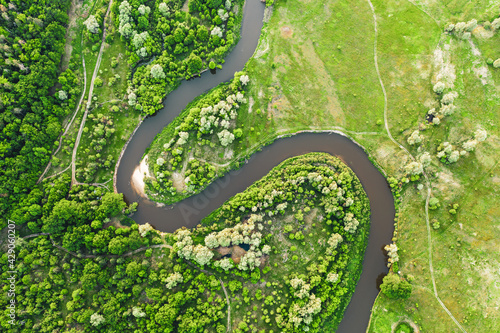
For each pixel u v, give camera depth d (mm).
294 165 104500
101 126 105250
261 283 97562
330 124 108625
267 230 101062
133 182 107188
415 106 107000
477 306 94312
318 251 99250
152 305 92562
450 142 104312
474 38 108938
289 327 91562
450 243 99250
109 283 94000
